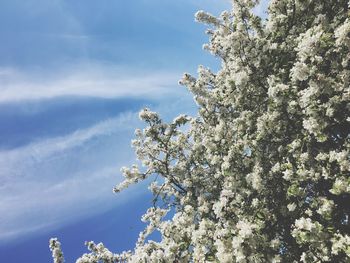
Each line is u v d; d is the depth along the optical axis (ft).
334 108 38.11
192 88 60.13
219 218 43.91
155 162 61.72
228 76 50.90
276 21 48.49
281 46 47.19
